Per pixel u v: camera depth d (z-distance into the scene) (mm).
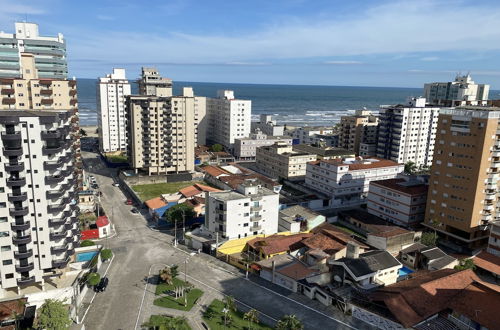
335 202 135125
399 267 78875
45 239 73750
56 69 146500
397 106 181625
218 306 71938
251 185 103125
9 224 70688
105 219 108000
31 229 72688
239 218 97188
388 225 108125
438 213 105125
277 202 102188
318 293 74562
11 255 71812
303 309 71562
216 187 150125
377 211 120750
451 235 102250
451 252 99750
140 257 92625
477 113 94188
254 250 92188
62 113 78812
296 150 176875
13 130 68500
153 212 118250
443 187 103062
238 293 76812
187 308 71312
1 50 127688
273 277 81062
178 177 161250
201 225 106500
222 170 163500
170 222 112062
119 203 132250
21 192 70500
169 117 156375
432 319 64938
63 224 75562
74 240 83500
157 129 156625
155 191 144500
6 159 68750
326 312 70688
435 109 178125
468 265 85125
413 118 174375
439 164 103500
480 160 94625
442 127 101750
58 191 73562
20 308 70500
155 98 154250
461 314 64125
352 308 69562
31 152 69875
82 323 66438
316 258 83125
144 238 104062
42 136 70188
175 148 160875
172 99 155500
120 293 76562
